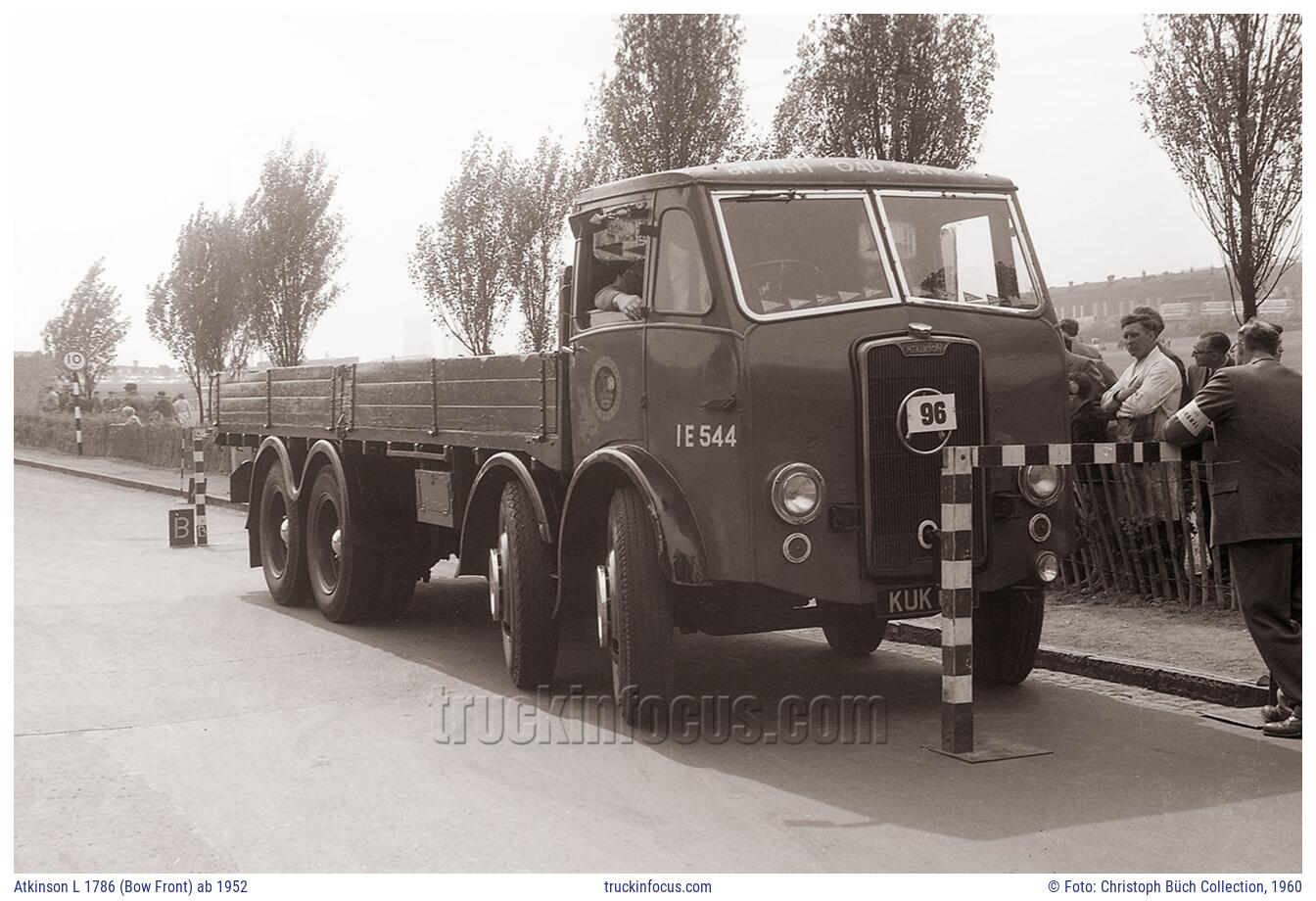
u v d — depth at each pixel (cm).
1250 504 623
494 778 591
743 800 552
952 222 684
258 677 816
